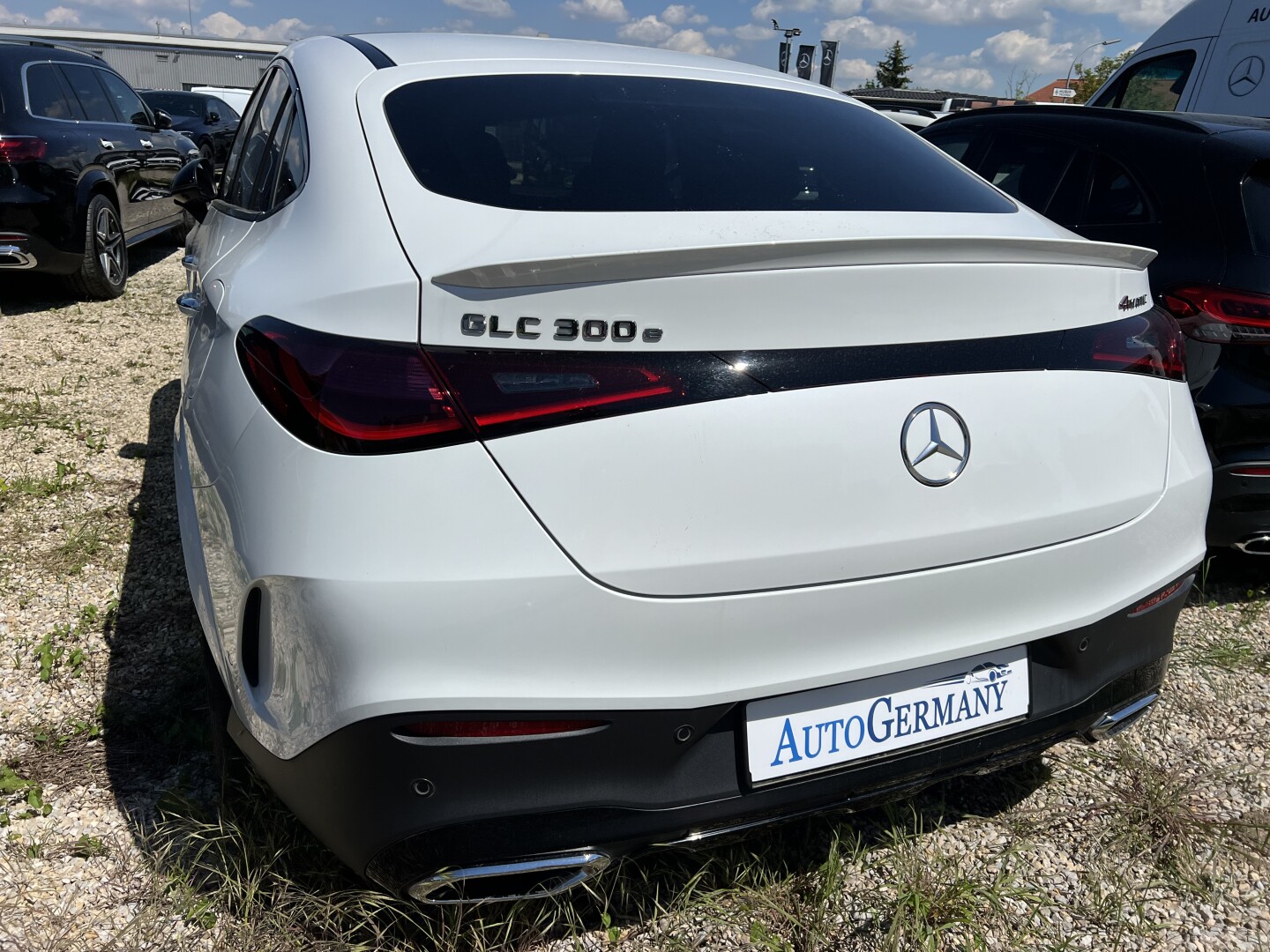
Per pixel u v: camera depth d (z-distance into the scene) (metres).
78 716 2.53
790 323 1.57
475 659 1.47
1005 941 1.95
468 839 1.53
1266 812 2.35
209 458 1.88
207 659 2.04
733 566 1.54
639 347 1.51
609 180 1.88
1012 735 1.85
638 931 1.95
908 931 1.94
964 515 1.68
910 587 1.67
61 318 6.79
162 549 3.48
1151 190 3.58
